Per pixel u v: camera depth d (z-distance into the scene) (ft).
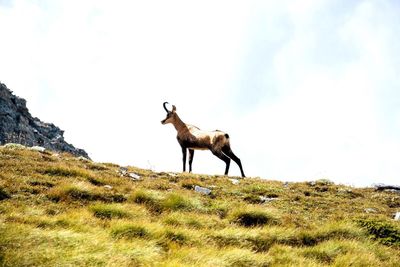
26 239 75.36
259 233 108.37
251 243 103.35
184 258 84.23
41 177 136.15
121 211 111.45
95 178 145.69
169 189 150.92
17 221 91.50
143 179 163.73
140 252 81.56
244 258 88.38
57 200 119.24
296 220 127.95
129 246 83.97
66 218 98.02
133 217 111.24
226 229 107.76
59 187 123.95
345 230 118.42
